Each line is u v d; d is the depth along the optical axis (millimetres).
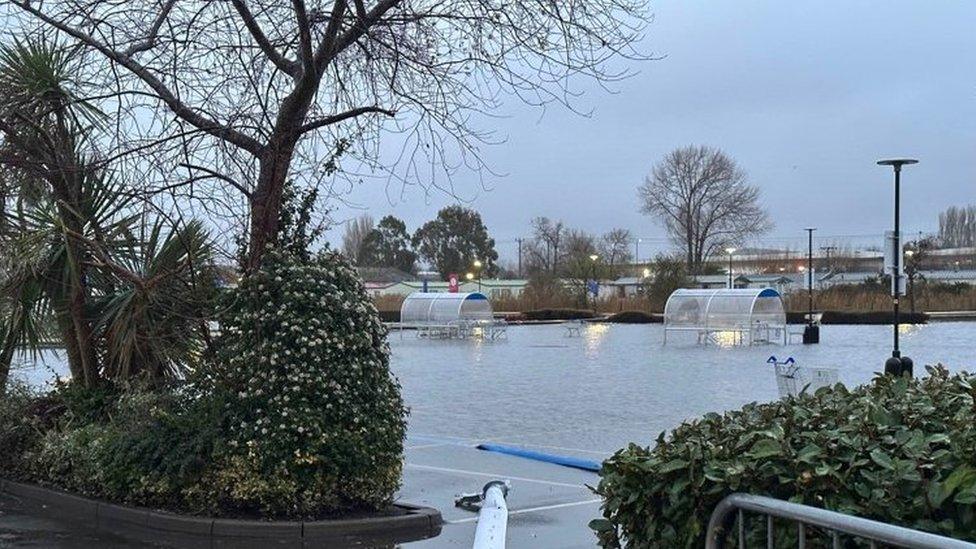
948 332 39344
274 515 7645
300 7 7688
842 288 61719
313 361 7773
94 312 9531
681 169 85312
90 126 8938
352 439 7820
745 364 24969
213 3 8141
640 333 44375
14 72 8844
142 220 9102
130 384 9039
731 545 3289
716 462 3412
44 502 8805
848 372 21656
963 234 110938
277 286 8016
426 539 7363
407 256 105062
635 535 3686
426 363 27641
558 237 95250
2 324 9633
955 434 3309
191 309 8961
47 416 9766
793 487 3264
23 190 9133
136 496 8117
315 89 8234
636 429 13695
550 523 7797
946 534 3049
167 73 8281
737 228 85250
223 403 7875
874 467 3270
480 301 43281
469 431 13820
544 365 26406
